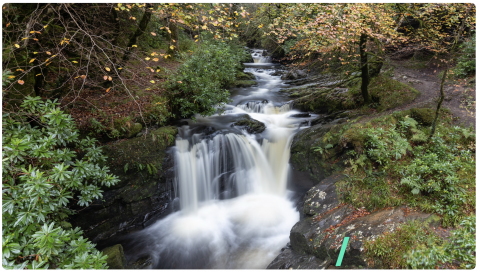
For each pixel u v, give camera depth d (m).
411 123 5.41
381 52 7.26
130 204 5.45
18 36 4.48
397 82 7.83
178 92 7.22
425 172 4.41
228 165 6.63
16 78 4.37
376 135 5.17
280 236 5.22
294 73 12.59
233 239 5.27
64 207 3.98
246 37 18.23
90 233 5.02
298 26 6.13
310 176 6.15
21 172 3.12
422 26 7.46
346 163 5.39
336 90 8.86
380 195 4.43
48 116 3.49
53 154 3.45
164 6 4.88
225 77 8.54
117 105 6.22
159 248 5.08
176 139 6.19
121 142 5.34
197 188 6.28
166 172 5.79
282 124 7.92
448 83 7.86
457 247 3.21
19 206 2.96
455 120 5.72
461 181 4.20
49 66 5.72
